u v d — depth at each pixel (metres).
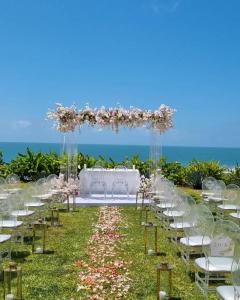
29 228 9.39
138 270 6.95
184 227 6.99
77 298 5.70
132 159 18.12
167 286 6.21
